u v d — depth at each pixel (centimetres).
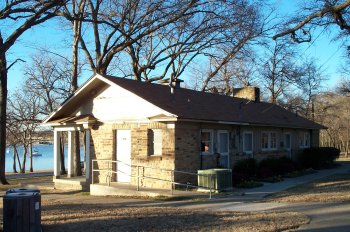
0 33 2153
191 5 2742
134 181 2062
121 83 2105
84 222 1162
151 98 2030
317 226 1088
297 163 3020
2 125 2564
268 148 2731
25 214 924
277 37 1673
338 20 1571
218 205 1489
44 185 2431
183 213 1308
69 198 1844
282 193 1762
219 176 1819
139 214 1297
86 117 2203
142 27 2808
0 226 1117
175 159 1902
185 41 3281
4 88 2548
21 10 1858
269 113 2991
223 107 2488
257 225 1098
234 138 2342
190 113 1989
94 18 2631
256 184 2014
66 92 3616
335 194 1667
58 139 2386
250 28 3069
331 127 6750
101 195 1936
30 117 4150
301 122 3228
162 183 1938
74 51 3059
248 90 3231
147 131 2011
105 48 2967
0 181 2550
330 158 3209
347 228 1052
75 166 2856
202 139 2089
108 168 2148
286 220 1166
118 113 2122
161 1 2744
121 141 2136
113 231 1042
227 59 3531
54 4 1859
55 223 1152
